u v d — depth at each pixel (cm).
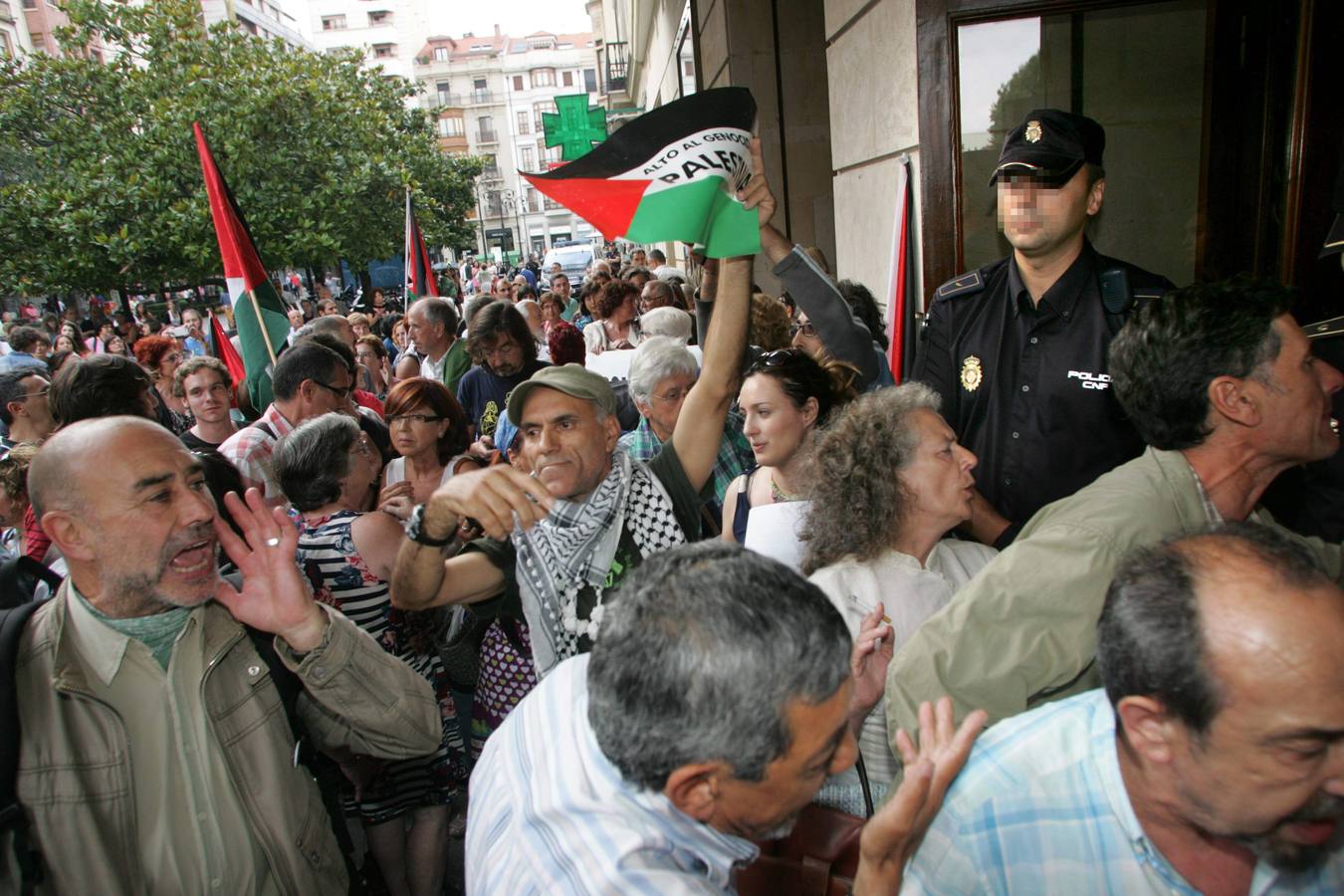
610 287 642
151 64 1221
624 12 2164
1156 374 158
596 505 197
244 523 168
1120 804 111
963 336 252
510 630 225
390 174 1315
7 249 1084
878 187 445
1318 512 203
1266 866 108
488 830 111
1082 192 219
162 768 160
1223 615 93
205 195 1123
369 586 260
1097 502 153
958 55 339
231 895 162
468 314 607
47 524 155
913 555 186
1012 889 117
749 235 212
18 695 149
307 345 392
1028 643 143
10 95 1135
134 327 1210
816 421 247
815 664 93
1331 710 88
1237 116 349
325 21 8181
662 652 93
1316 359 160
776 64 830
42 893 147
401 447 337
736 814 101
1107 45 343
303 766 177
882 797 167
